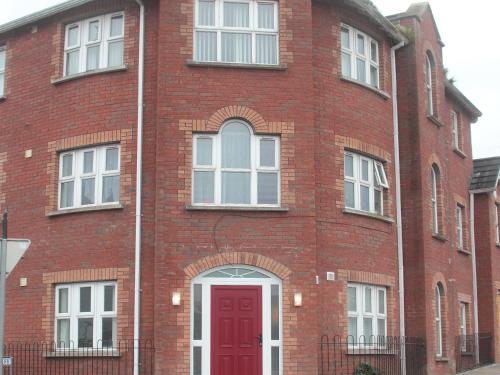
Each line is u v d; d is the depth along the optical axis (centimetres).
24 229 1911
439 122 2283
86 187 1838
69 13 1931
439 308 2212
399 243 2012
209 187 1734
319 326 1755
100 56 1883
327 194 1825
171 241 1683
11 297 1894
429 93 2289
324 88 1873
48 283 1831
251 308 1694
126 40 1847
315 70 1867
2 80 2078
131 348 1697
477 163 2766
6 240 1148
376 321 1902
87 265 1783
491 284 2602
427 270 2075
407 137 2123
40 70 1966
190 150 1727
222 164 1744
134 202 1758
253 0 1823
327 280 1784
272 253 1708
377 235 1930
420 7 2245
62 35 1944
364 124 1942
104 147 1828
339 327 1784
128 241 1748
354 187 1906
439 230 2266
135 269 1723
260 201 1741
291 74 1781
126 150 1788
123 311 1723
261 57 1809
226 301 1692
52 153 1889
